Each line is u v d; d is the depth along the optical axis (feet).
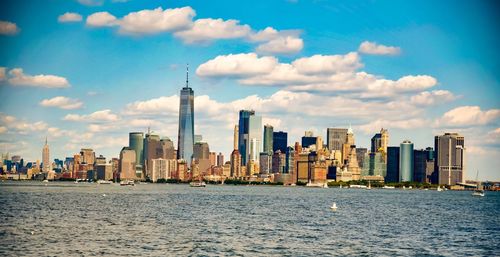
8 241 354.74
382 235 419.54
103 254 313.12
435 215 648.38
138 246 340.59
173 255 314.76
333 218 568.41
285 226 471.62
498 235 431.84
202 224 474.90
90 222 477.77
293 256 320.29
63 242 352.08
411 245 369.30
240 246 350.02
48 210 615.57
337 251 338.95
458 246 368.89
